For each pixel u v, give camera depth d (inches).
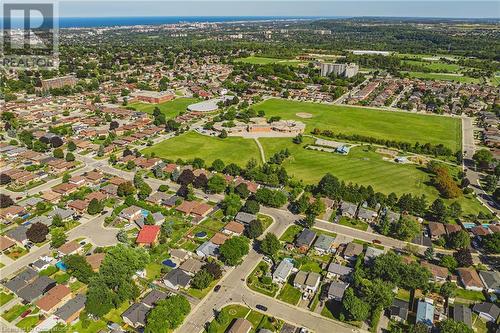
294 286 5334.6
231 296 5128.0
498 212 7480.3
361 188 7731.3
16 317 4704.7
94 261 5575.8
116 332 4466.0
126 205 7199.8
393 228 6599.4
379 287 4867.1
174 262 5753.0
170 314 4503.0
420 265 5502.0
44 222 6594.5
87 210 7076.8
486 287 5324.8
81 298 4886.8
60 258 5797.2
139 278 5388.8
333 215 7214.6
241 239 5920.3
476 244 6422.2
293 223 6914.4
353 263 5841.5
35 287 5036.9
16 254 5885.8
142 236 6156.5
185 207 7116.1
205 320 4712.1
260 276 5506.9
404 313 4781.0
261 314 4842.5
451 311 4928.6
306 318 4800.7
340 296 5022.1
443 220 7052.2
